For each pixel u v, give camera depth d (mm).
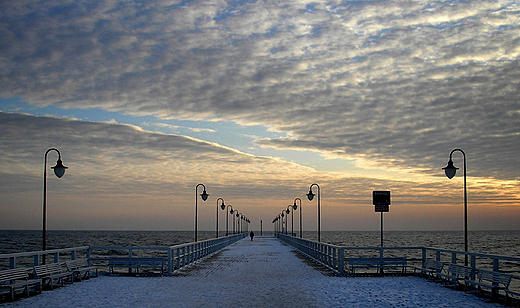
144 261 18094
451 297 13016
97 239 140375
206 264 23156
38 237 176625
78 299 12508
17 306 11492
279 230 85625
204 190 31203
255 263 23766
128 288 14562
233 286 15070
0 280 11773
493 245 96688
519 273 30703
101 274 18062
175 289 14367
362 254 54031
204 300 12398
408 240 132125
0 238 158750
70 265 15992
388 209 20406
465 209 16750
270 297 12891
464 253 14594
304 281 16344
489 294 13273
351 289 14430
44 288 14375
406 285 15320
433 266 16688
